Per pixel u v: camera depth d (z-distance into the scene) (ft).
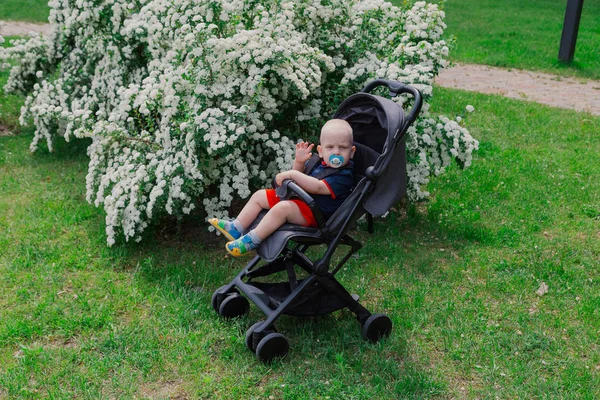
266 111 16.66
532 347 12.91
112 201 15.48
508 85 37.65
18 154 22.99
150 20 17.65
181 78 15.83
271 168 16.94
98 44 20.06
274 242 12.08
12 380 11.39
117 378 11.53
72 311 13.60
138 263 15.51
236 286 13.47
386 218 18.83
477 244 17.47
